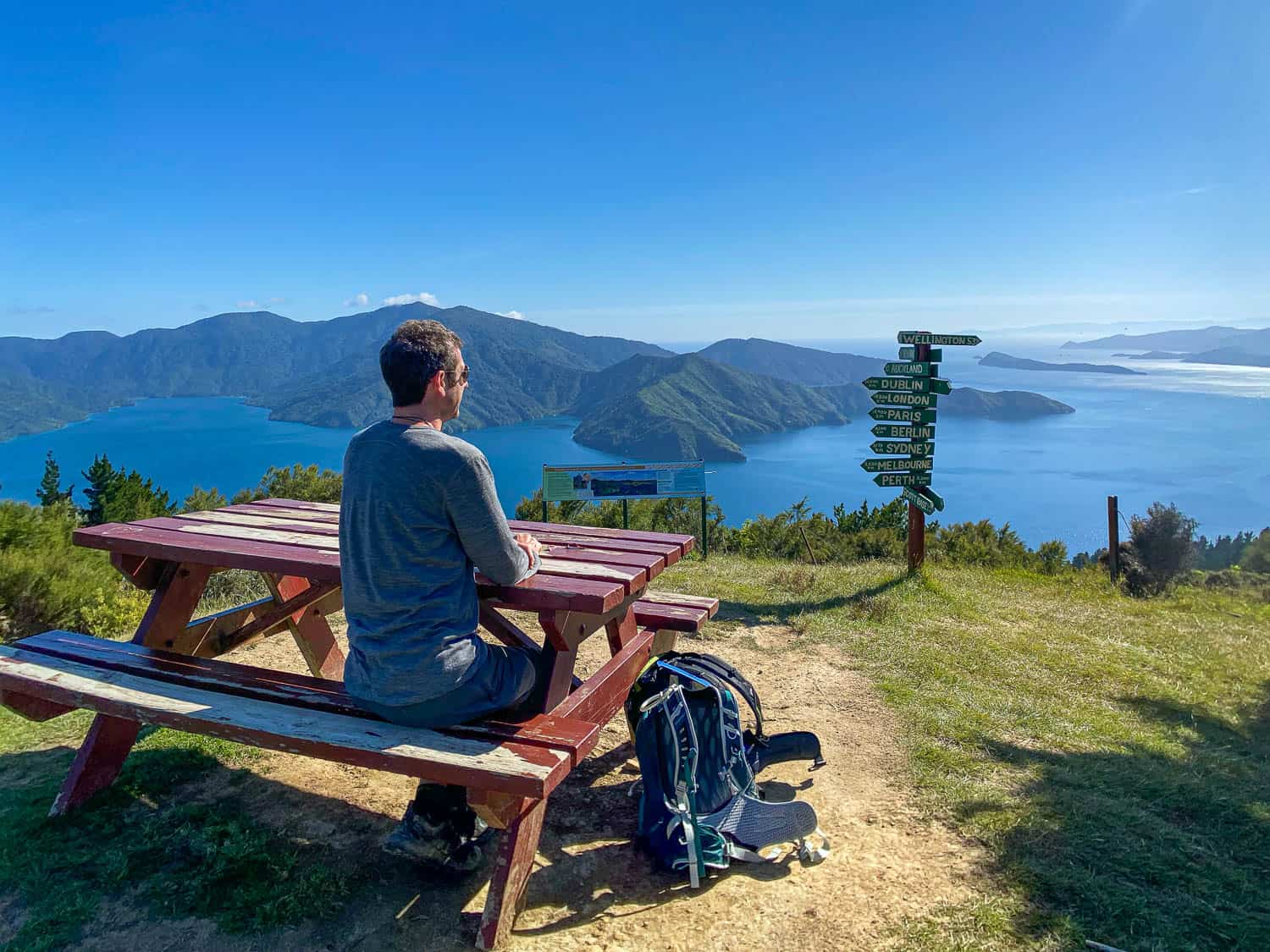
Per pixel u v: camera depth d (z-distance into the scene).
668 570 8.27
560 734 2.38
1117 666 5.45
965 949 2.27
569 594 2.54
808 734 3.43
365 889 2.54
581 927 2.39
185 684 2.84
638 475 10.38
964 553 16.30
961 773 3.48
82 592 5.82
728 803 2.84
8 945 2.21
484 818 2.29
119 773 3.15
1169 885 2.61
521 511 17.11
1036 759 3.67
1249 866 2.77
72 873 2.56
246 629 3.73
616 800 3.24
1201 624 7.14
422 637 2.30
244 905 2.43
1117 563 13.52
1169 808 3.20
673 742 2.81
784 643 5.52
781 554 14.37
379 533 2.28
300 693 2.72
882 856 2.80
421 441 2.29
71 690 2.75
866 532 16.59
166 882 2.52
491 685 2.45
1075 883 2.59
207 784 3.19
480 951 2.27
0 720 3.77
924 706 4.33
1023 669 5.20
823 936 2.35
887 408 8.13
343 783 3.25
